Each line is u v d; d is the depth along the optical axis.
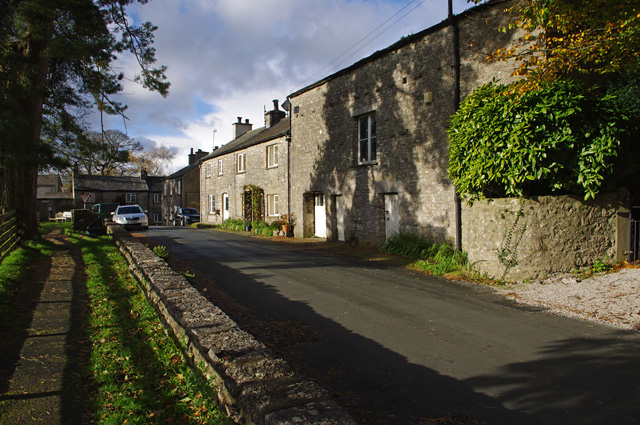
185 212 34.78
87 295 6.64
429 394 3.43
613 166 7.33
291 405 2.41
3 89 9.05
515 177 7.30
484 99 7.98
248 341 3.48
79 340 4.59
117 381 3.61
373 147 13.79
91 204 48.19
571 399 3.31
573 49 6.82
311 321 5.45
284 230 18.16
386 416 3.08
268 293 7.02
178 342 4.23
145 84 11.80
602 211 7.62
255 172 23.14
